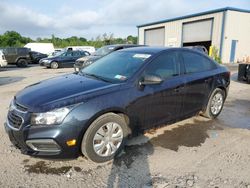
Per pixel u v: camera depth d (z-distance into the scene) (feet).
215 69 16.63
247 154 11.84
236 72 49.26
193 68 14.97
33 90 11.38
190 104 14.67
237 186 9.20
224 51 80.74
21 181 9.50
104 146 10.77
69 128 9.62
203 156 11.56
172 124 15.25
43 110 9.55
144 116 12.16
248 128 15.48
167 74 13.25
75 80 12.35
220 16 80.02
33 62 82.79
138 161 11.01
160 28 107.45
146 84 11.84
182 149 12.28
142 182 9.44
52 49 108.47
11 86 31.78
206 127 15.48
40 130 9.51
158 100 12.55
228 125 15.98
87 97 10.18
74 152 10.02
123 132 11.35
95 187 9.16
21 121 9.80
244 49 86.02
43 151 9.77
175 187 9.11
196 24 90.02
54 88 11.19
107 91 10.75
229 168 10.50
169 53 13.74
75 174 10.00
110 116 10.71
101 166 10.61
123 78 11.84
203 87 15.33
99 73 13.20
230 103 22.22
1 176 9.79
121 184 9.32
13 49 69.10
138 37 121.39
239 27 82.38
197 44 92.38
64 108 9.63
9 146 12.42
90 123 10.14
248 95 25.94
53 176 9.86
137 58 13.09
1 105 20.89
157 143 12.93
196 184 9.30
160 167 10.52
